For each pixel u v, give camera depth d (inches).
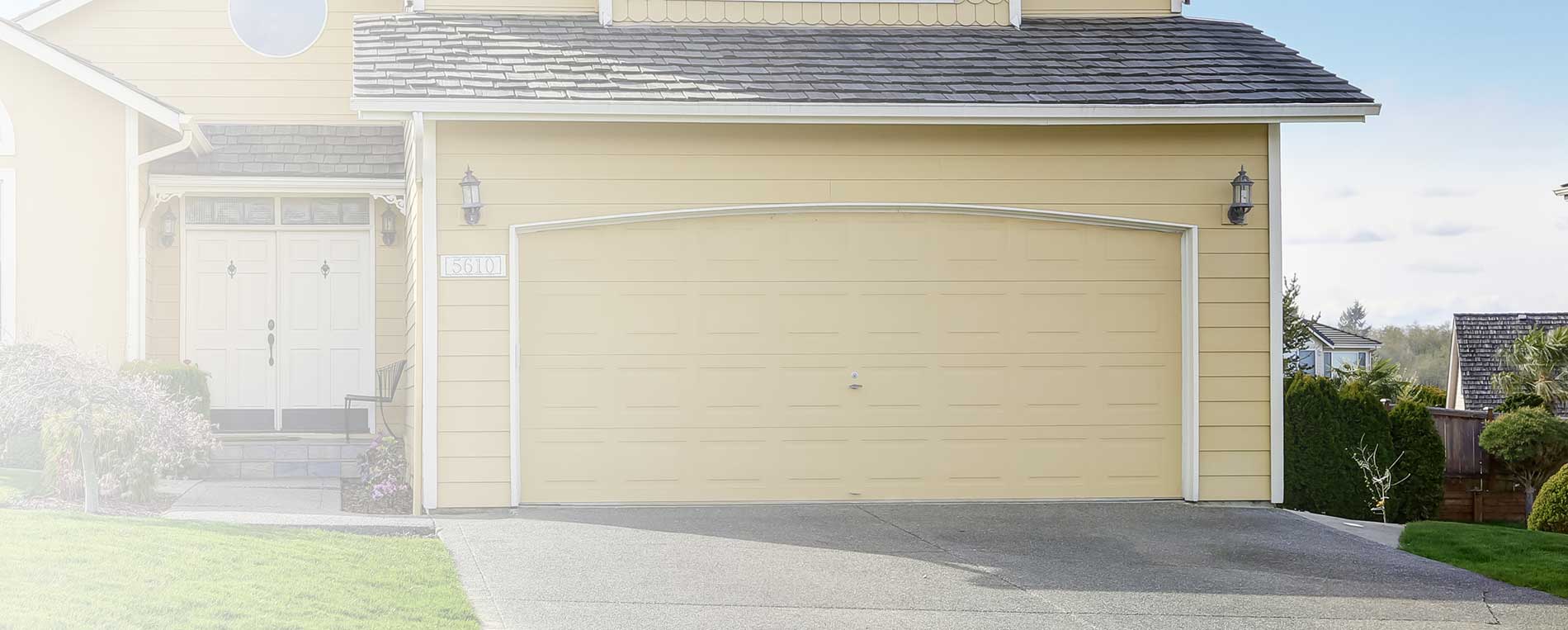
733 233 417.1
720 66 422.6
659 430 414.3
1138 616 273.6
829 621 263.7
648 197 409.7
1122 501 425.4
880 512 401.7
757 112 395.5
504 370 404.5
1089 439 425.7
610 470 412.2
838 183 416.5
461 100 382.0
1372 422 471.5
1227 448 424.2
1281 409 425.4
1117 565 325.7
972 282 423.5
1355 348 1588.3
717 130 412.8
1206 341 423.2
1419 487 487.2
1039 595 290.2
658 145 410.6
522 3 468.4
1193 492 422.6
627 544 339.6
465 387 402.9
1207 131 424.2
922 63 435.5
